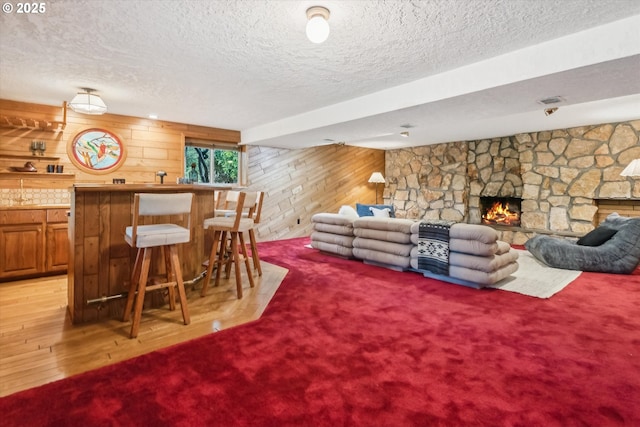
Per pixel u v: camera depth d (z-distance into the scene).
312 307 2.95
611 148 5.33
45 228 3.88
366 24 2.16
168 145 5.23
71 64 2.88
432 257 3.85
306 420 1.51
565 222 5.84
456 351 2.15
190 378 1.82
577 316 2.76
